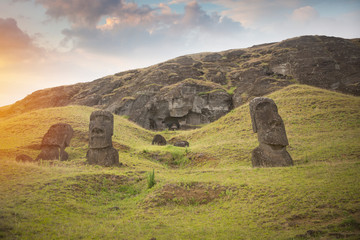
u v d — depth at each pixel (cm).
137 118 5238
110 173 1384
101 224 858
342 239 647
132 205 1062
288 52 5872
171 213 955
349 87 4466
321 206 836
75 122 2942
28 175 1225
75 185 1162
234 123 3064
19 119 3091
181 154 2244
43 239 709
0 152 1995
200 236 754
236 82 6038
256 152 1602
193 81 5566
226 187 1099
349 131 2128
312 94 3409
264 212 869
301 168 1284
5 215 805
